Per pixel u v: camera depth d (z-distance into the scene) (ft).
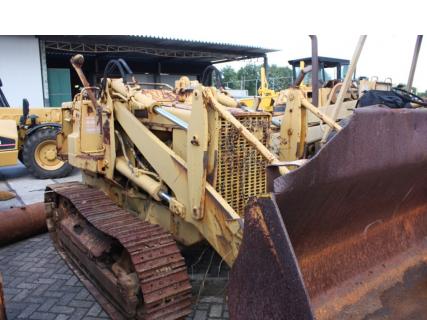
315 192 6.00
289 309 4.99
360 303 7.73
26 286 12.67
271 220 5.14
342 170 6.03
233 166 9.95
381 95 18.49
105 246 10.39
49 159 28.94
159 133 11.87
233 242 8.87
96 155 13.38
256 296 5.41
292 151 14.14
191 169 9.68
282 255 5.03
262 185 10.59
